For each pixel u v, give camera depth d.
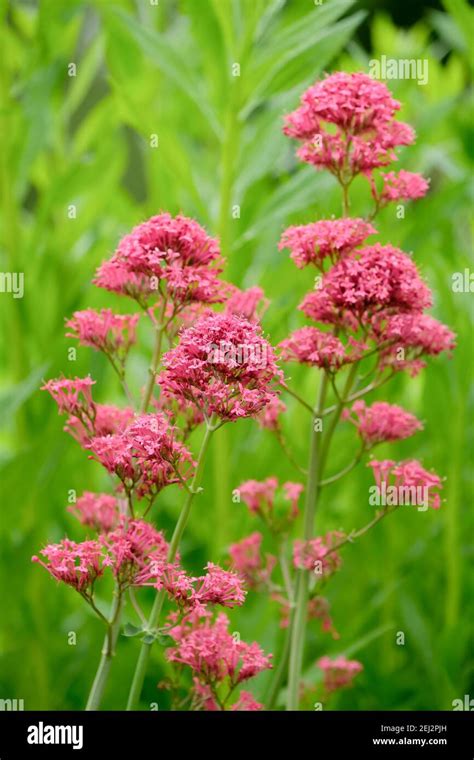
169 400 1.25
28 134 1.61
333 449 1.62
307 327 1.28
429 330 1.28
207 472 1.58
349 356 1.27
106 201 1.62
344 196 1.29
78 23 1.68
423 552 1.68
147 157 1.69
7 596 1.54
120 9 1.50
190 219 1.23
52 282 1.63
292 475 1.54
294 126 1.29
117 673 1.54
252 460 1.56
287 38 1.47
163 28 1.87
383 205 1.29
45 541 1.58
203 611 1.20
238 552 1.35
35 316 1.62
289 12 1.64
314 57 1.47
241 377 1.19
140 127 1.49
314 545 1.29
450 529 1.64
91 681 1.56
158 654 1.49
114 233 1.72
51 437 1.51
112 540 1.22
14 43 1.70
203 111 1.52
